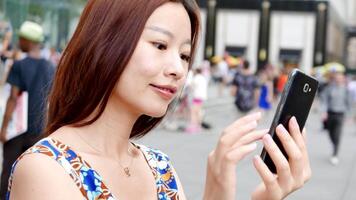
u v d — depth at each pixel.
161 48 1.51
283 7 58.75
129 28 1.47
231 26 59.44
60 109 1.56
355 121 23.30
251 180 9.45
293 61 58.72
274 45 59.19
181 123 17.39
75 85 1.52
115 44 1.47
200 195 8.17
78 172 1.45
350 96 12.27
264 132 1.61
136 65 1.48
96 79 1.49
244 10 59.19
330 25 62.81
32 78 4.96
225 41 59.50
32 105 4.95
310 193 8.91
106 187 1.47
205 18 59.53
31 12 18.70
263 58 59.03
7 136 5.05
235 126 1.55
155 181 1.72
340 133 12.20
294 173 1.57
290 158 1.56
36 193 1.36
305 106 1.67
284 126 1.62
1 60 10.32
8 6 17.59
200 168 10.43
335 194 8.98
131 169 1.62
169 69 1.49
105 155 1.56
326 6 58.34
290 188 1.56
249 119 1.55
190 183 8.98
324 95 12.48
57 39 20.17
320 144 15.43
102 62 1.47
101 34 1.47
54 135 1.54
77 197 1.41
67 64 1.54
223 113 23.97
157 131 15.55
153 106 1.50
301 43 58.75
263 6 58.75
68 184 1.41
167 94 1.51
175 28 1.51
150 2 1.48
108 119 1.57
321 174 10.75
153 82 1.49
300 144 1.59
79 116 1.54
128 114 1.57
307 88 1.66
